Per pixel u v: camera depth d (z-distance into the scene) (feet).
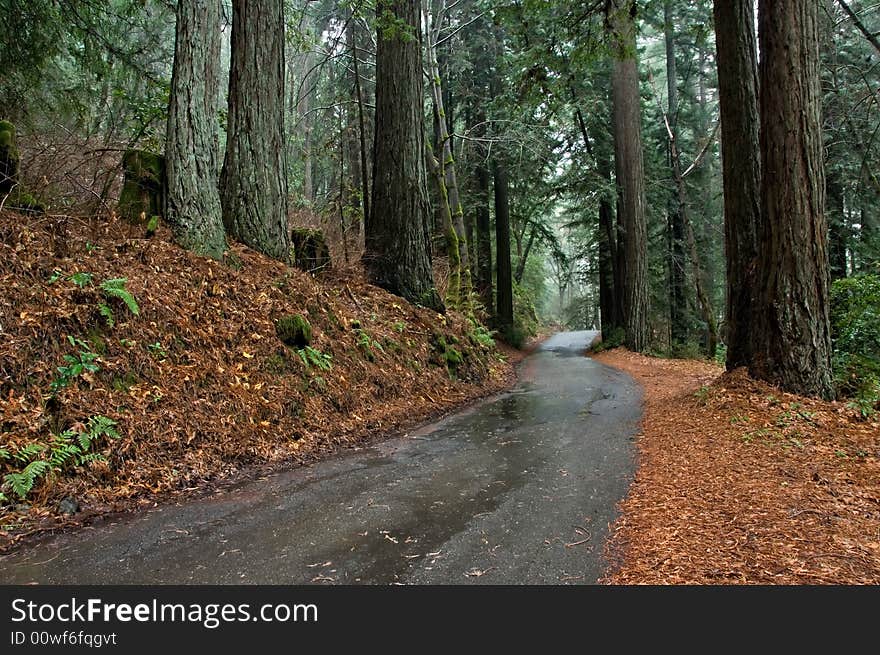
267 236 30.19
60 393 15.19
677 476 16.28
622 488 15.58
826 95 50.44
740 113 28.04
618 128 67.92
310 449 19.84
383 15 36.42
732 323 28.25
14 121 28.94
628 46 33.83
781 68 23.25
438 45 68.03
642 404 30.50
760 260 24.67
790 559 10.37
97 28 34.12
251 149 29.96
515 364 63.82
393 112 41.63
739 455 17.84
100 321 17.92
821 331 23.24
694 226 88.38
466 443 22.00
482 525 12.85
